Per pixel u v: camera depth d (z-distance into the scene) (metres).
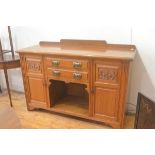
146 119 1.45
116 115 1.89
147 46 1.95
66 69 1.94
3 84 3.14
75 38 2.26
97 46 2.13
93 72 1.82
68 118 2.23
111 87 1.80
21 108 2.51
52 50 2.04
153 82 2.05
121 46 2.02
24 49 2.16
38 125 2.11
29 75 2.22
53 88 2.26
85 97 2.48
